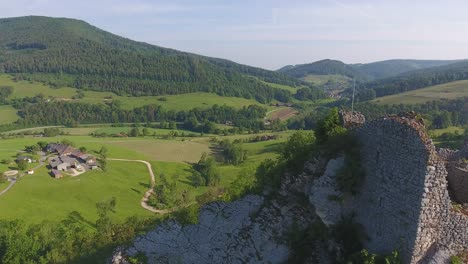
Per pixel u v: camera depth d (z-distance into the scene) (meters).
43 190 108.56
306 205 24.78
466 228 18.12
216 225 29.41
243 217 28.47
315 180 23.45
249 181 33.56
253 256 26.06
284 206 26.03
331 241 22.03
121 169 135.75
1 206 94.06
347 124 25.78
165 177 124.44
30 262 54.56
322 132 26.58
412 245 17.86
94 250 51.53
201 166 137.62
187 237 30.09
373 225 20.23
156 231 31.08
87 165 136.38
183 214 31.55
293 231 24.73
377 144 20.44
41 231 66.06
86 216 94.94
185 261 29.23
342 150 23.03
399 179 18.80
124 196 112.75
